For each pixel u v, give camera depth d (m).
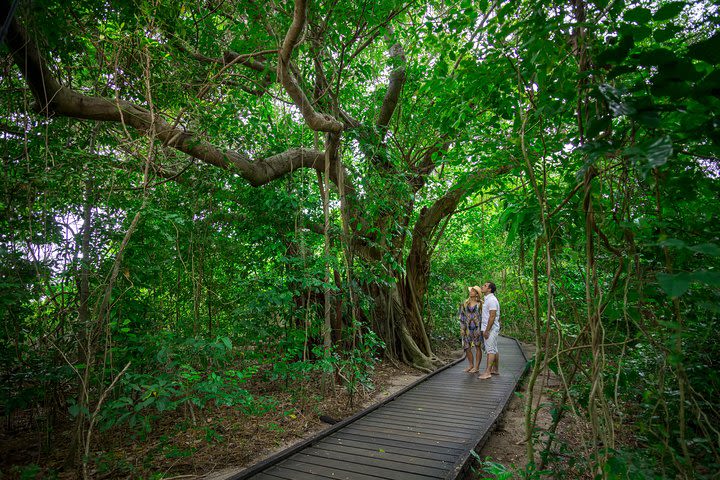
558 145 2.39
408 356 8.62
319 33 5.48
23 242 3.25
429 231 9.50
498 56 2.41
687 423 2.39
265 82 5.89
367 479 2.97
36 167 3.41
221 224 5.54
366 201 6.59
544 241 2.04
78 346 3.59
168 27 4.25
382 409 4.95
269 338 5.05
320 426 4.27
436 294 11.88
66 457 3.15
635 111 1.22
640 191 1.86
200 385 3.29
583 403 2.67
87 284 3.84
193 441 3.66
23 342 3.56
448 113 3.40
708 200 1.75
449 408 4.98
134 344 3.88
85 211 3.85
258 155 6.30
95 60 4.24
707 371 2.18
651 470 1.63
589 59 1.68
